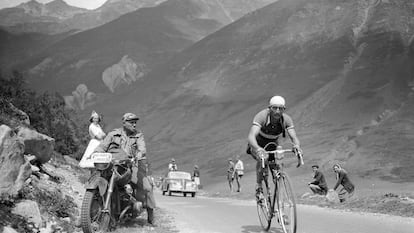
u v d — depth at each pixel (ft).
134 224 25.89
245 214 33.91
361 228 26.32
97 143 30.35
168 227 26.32
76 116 68.03
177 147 312.71
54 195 26.71
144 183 26.45
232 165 77.92
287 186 21.13
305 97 349.82
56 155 50.42
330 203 42.32
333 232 24.84
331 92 312.50
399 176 133.49
